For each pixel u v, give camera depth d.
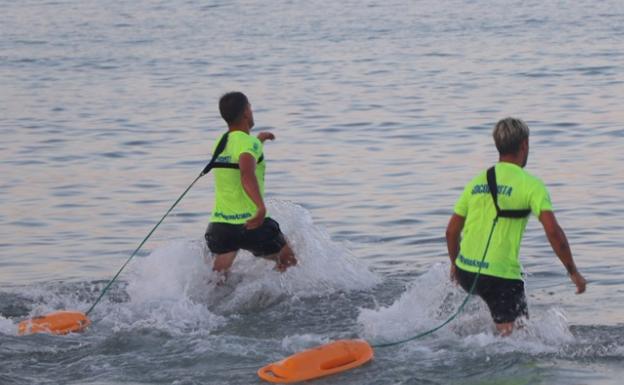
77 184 52.34
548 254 38.19
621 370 25.88
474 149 57.81
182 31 119.94
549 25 114.38
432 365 26.30
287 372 25.42
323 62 94.06
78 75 90.31
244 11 138.50
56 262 39.34
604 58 89.94
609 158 54.28
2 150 60.91
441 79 82.94
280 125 66.56
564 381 25.19
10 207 48.00
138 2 152.12
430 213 44.97
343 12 134.38
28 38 116.12
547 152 56.28
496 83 80.00
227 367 26.48
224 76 87.81
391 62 92.75
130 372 26.25
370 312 30.88
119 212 46.94
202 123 68.06
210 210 47.09
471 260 27.72
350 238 41.53
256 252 33.66
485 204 27.48
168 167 55.81
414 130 63.62
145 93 80.50
